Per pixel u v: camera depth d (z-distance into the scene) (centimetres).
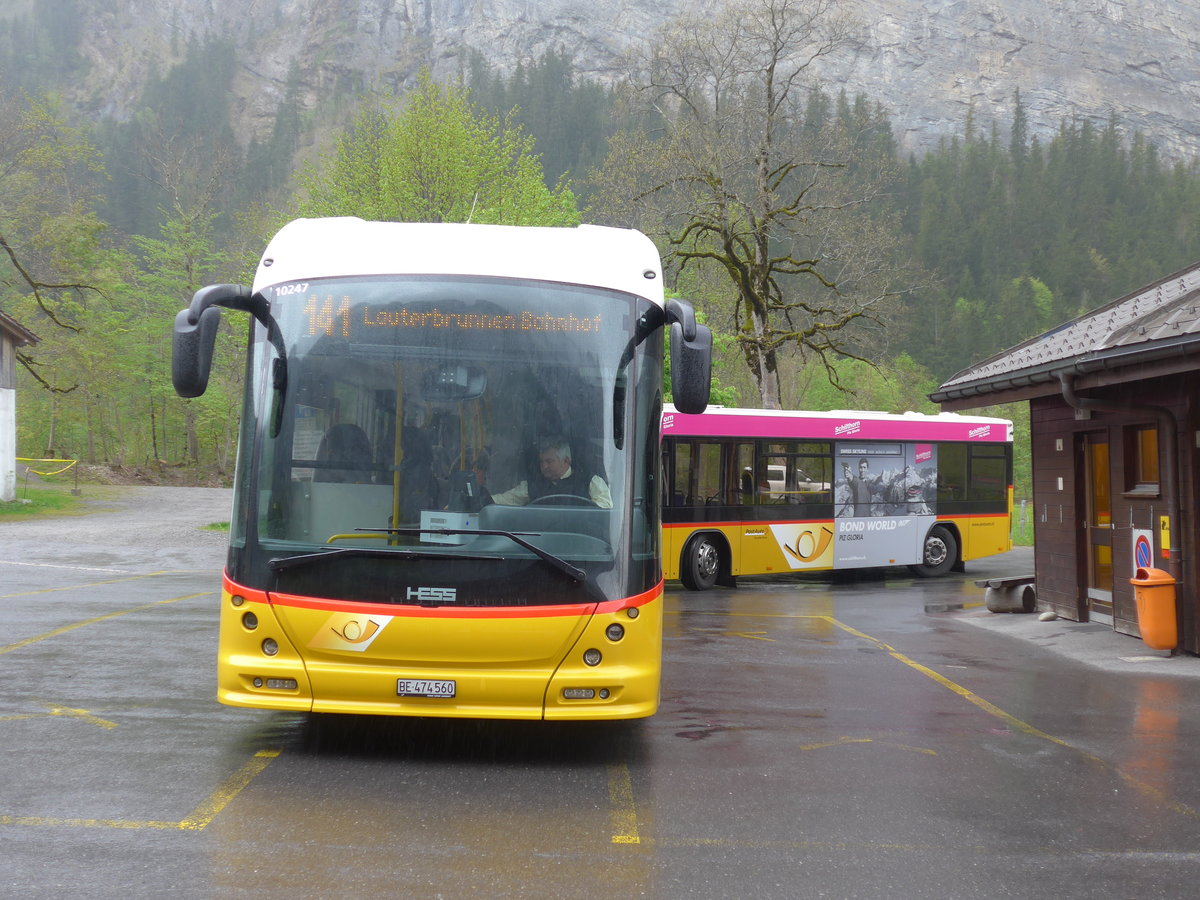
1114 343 1112
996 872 534
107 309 6228
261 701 682
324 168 4056
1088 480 1484
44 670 988
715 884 506
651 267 769
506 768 701
